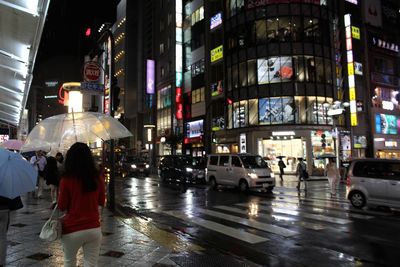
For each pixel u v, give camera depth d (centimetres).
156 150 5722
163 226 962
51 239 365
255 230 909
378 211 1204
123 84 7238
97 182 388
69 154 384
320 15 3669
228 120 3878
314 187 2131
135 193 1809
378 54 4319
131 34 7131
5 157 406
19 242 717
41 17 672
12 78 1166
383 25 4459
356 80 4006
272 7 3612
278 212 1182
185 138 4759
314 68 3553
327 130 3500
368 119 4103
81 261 600
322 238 820
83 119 704
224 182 1911
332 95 3609
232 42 3869
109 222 953
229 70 3891
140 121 6481
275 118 3462
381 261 647
